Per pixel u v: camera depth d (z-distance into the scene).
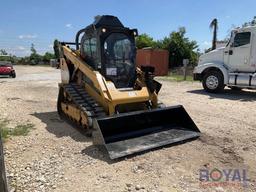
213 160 4.61
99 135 4.84
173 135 5.55
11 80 18.44
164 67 23.80
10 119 7.19
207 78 11.94
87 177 4.01
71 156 4.73
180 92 12.04
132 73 6.50
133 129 5.60
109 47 6.22
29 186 3.74
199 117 7.54
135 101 5.92
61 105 7.47
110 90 5.73
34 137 5.70
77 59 6.75
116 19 6.41
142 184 3.83
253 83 10.76
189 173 4.16
